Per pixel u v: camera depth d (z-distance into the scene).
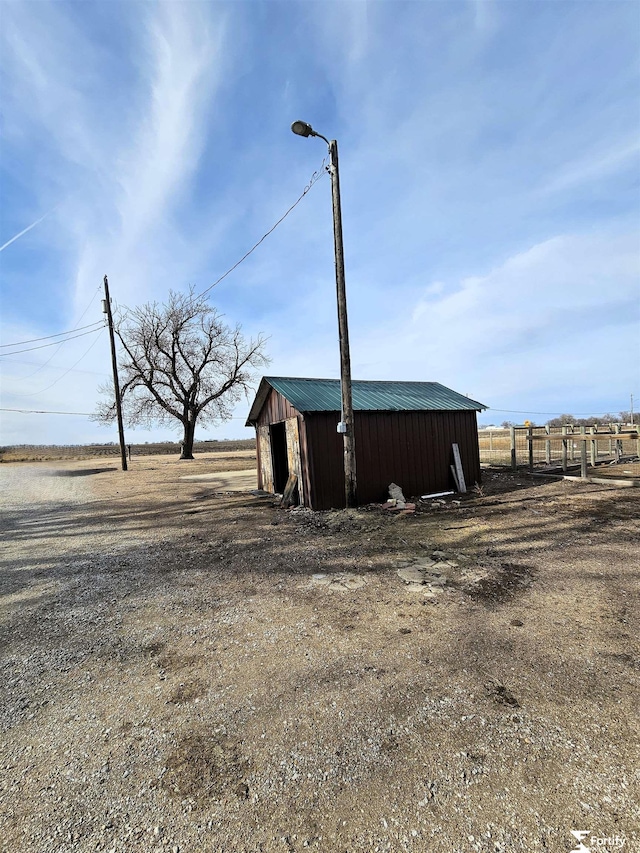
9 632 3.31
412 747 1.91
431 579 3.98
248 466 20.45
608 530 5.42
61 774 1.85
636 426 14.67
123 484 13.79
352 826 1.54
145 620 3.43
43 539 6.42
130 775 1.83
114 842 1.52
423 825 1.53
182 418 28.20
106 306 19.80
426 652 2.72
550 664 2.53
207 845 1.49
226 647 2.92
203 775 1.81
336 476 7.82
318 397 8.31
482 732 1.99
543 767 1.77
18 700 2.42
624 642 2.76
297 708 2.23
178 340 28.17
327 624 3.18
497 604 3.40
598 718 2.05
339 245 7.09
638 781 1.68
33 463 27.59
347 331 7.14
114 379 19.92
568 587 3.69
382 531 5.83
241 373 30.06
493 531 5.61
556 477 10.56
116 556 5.33
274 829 1.54
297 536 5.83
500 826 1.51
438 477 9.21
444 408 9.32
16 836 1.55
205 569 4.64
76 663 2.80
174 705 2.31
